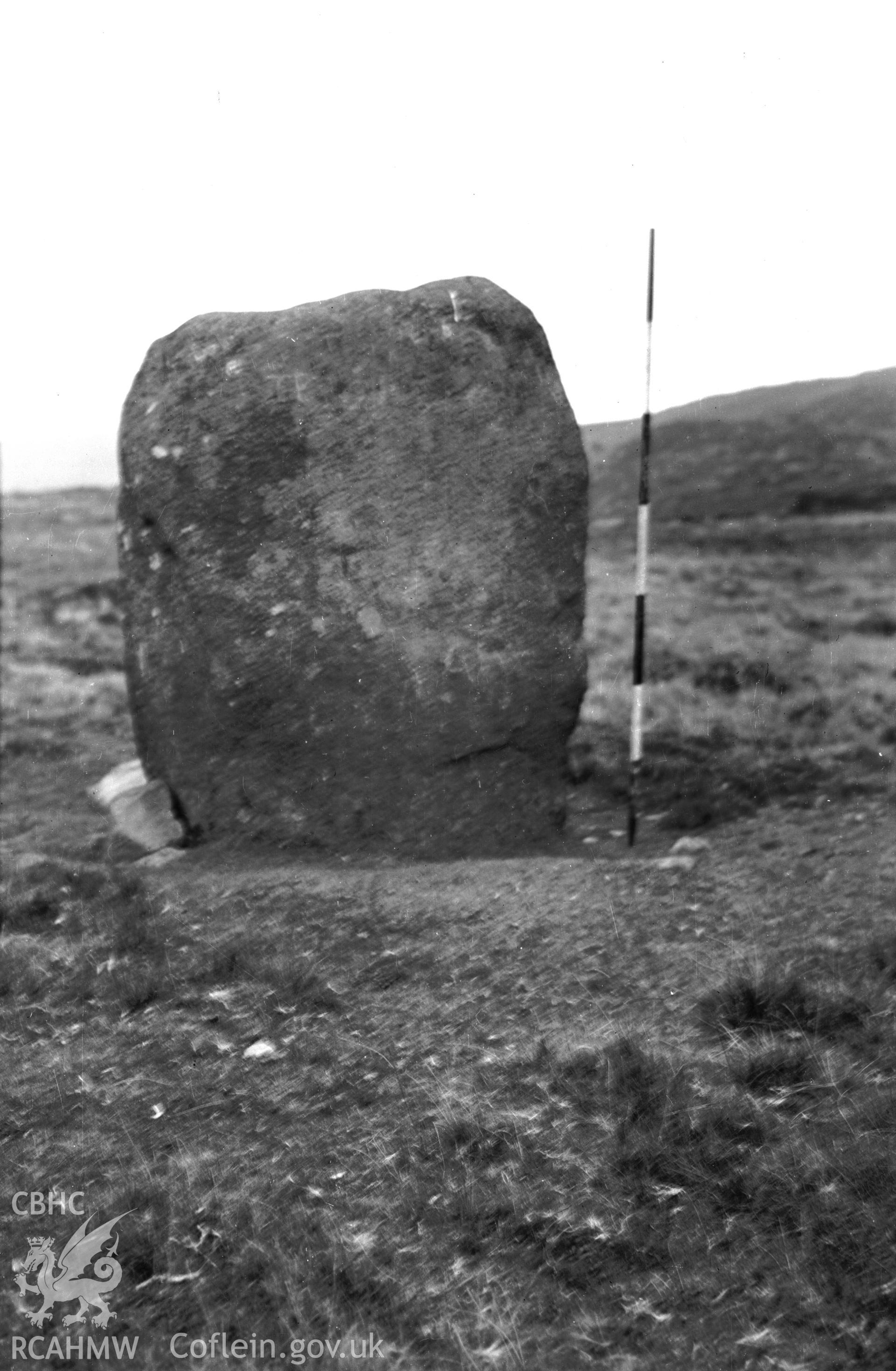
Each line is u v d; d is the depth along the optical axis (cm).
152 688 1037
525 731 1002
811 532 5488
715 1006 595
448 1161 519
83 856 1042
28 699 1922
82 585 3766
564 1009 638
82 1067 658
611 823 1070
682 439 9338
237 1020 683
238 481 1002
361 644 986
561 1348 421
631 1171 491
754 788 1077
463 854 991
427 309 1008
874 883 731
